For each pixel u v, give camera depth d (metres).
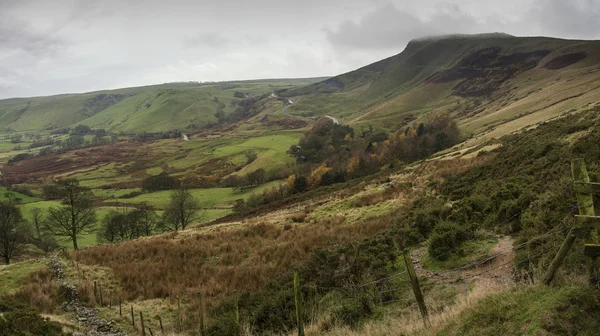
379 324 9.75
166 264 27.34
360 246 18.09
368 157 97.62
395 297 11.66
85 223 56.69
